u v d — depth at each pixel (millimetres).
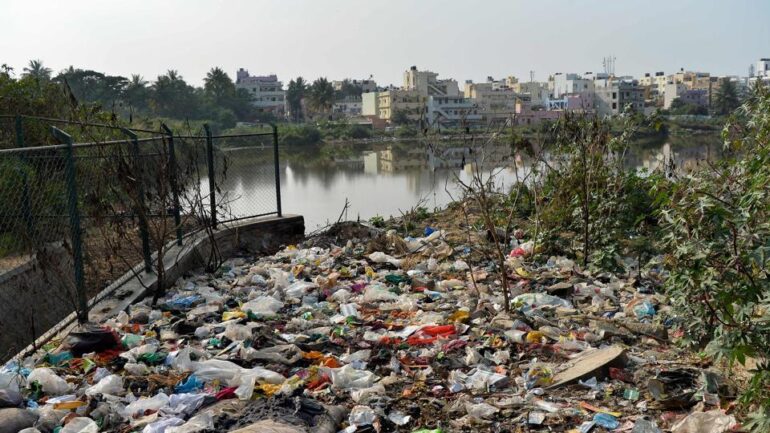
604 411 4742
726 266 4367
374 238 11109
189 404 4836
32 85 14117
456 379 5395
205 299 7996
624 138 10016
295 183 27812
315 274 9391
